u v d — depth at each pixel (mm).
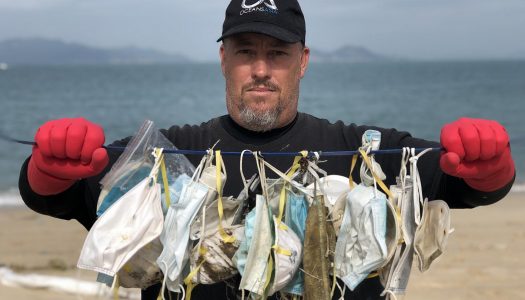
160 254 2297
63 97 56969
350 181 2398
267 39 2559
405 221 2293
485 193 2365
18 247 9031
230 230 2342
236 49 2592
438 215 2305
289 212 2375
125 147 2342
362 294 2504
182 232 2215
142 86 81688
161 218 2213
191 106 46219
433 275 7113
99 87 78812
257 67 2553
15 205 13445
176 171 2420
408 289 6574
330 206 2354
